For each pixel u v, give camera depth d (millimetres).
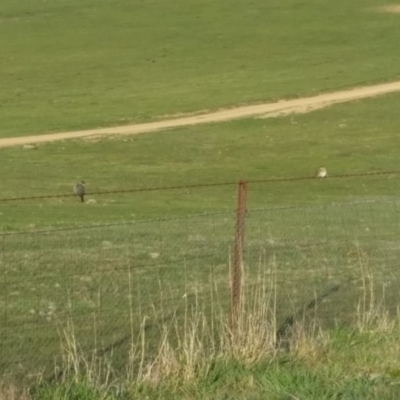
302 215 44344
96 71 147250
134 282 30812
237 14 184750
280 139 98062
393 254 36594
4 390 21297
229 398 22016
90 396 21500
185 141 97438
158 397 21922
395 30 168000
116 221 52969
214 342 24719
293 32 169125
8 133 105438
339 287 31578
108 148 93938
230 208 59438
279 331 26656
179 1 199125
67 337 23672
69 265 32969
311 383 22844
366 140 97000
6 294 29156
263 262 33750
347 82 129125
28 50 166500
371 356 24766
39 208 58312
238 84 131375
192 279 31547
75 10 199125
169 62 151250
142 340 23203
